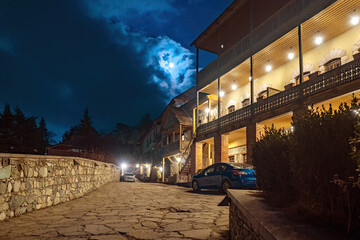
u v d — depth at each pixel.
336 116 3.12
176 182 24.41
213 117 24.83
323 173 3.10
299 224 2.71
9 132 33.84
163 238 4.87
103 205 9.04
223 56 19.44
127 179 33.66
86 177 13.39
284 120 15.07
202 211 7.59
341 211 2.85
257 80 19.77
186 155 25.88
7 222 6.22
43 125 76.50
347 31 13.34
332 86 10.97
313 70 15.06
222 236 4.99
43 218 6.72
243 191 5.49
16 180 7.15
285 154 4.16
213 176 13.21
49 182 9.01
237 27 19.00
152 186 19.55
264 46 15.24
